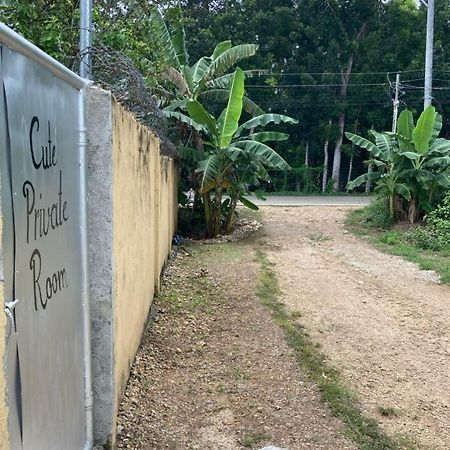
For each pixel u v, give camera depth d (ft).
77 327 8.56
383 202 45.47
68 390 7.92
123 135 11.31
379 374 14.42
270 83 89.10
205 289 22.36
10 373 5.44
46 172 6.82
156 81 30.07
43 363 6.64
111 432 9.59
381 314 20.17
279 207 57.67
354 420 11.51
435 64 94.17
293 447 10.30
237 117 35.22
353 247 35.24
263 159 36.86
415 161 41.75
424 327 18.76
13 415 5.54
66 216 7.90
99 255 9.41
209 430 10.80
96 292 9.45
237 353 15.12
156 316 18.01
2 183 5.28
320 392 12.78
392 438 10.98
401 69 95.45
